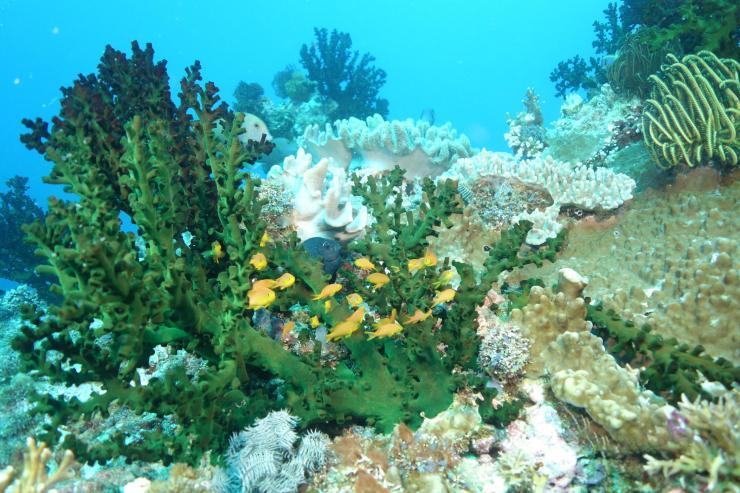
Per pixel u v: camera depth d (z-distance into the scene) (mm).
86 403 2891
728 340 3928
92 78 4523
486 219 6645
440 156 9625
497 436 3436
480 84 137125
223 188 3502
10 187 10961
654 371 3604
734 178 6180
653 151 6930
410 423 3441
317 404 3285
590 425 3312
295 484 2996
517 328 4086
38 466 2533
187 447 3164
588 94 13273
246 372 3385
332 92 20859
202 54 132375
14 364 4836
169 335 3209
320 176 5516
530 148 10852
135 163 2998
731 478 2672
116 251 2533
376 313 4559
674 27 7871
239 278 3062
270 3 126812
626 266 5406
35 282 9859
